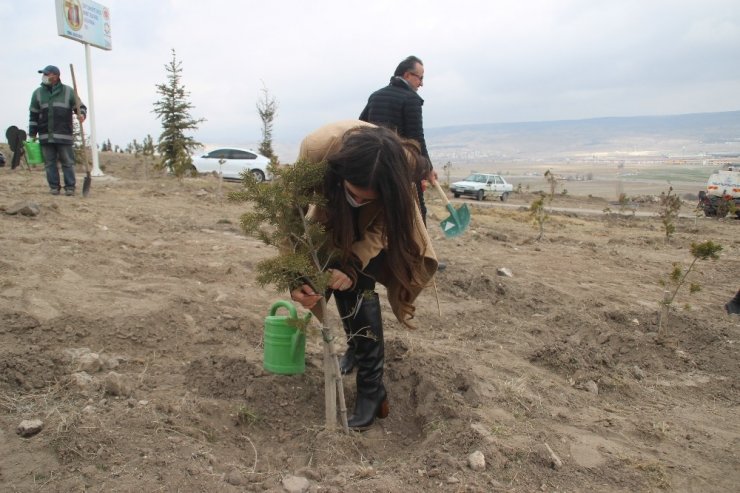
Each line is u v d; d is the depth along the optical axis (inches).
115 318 166.2
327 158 111.2
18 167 684.7
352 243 118.1
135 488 95.3
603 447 124.1
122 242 255.0
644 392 163.9
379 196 109.4
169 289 195.3
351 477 105.4
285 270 112.2
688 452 127.3
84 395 125.3
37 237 243.3
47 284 184.1
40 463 100.0
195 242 277.7
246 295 208.7
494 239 413.1
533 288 255.4
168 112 951.6
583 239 474.0
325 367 121.6
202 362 148.0
